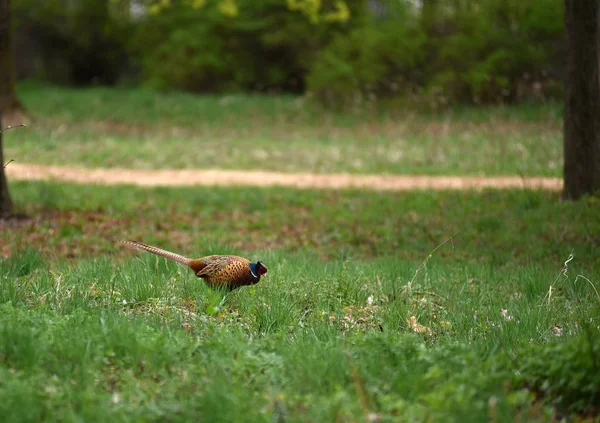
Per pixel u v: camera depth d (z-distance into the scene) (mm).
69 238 14359
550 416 5746
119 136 32688
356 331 7949
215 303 8656
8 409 5320
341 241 15148
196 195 20312
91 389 5875
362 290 9938
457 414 5406
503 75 36812
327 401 5621
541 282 10633
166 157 27719
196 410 5555
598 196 15984
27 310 7789
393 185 21984
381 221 16828
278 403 5707
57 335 6840
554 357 6477
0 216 15891
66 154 27125
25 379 5945
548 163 22391
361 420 5387
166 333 7152
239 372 6234
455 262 12820
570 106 16359
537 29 37375
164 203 19141
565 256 12961
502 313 9320
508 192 18266
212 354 6688
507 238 14391
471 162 24438
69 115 37344
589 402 6160
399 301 9164
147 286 9188
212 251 11492
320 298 9312
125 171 25203
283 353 6883
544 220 15289
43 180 21016
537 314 8844
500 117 32156
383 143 29078
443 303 9703
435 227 15844
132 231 15469
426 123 32812
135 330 7059
